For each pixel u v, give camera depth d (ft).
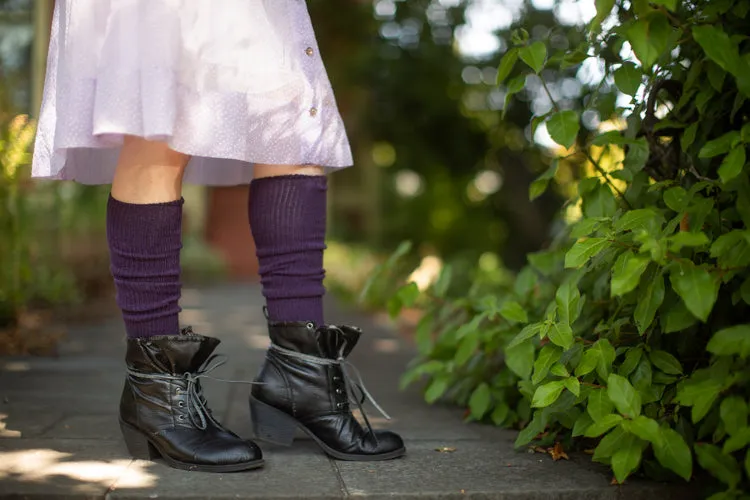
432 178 33.96
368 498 4.26
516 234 28.86
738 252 3.99
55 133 4.76
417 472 4.78
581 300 4.82
